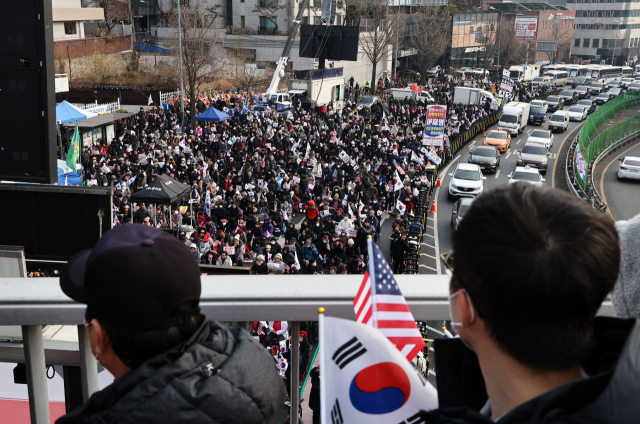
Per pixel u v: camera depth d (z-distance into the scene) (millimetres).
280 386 1352
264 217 21812
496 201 923
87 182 24078
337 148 35719
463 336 989
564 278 832
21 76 5594
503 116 49562
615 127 50250
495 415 961
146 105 45719
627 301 1188
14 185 5723
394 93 59750
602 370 963
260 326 7406
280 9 66812
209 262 17328
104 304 1162
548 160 41125
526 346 875
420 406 1235
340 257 19906
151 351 1209
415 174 30719
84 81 49031
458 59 92000
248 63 63531
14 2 5414
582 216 876
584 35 128750
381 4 68562
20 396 3211
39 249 5777
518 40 98188
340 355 1223
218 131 36938
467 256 916
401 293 1642
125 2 65188
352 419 1209
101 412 1163
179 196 19125
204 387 1168
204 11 51281
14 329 2301
